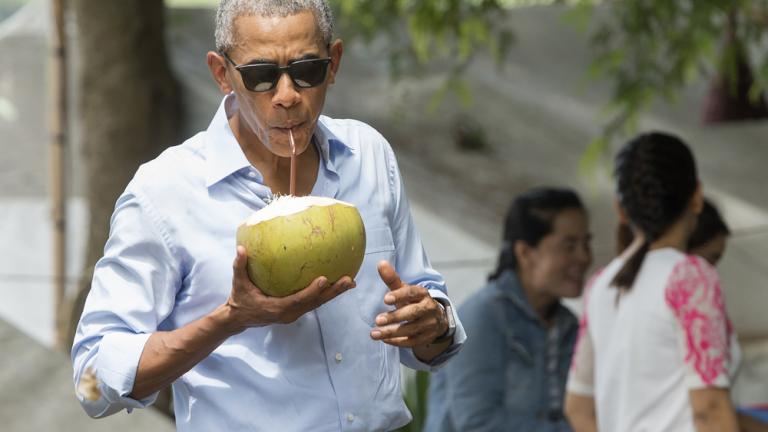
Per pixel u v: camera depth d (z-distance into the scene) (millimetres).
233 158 7434
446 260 26047
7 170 25250
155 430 11672
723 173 29438
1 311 22875
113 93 21344
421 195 27703
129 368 7055
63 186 23547
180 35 28828
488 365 13219
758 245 24391
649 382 10953
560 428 13250
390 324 7137
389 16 22312
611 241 27234
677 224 11227
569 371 13258
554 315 13891
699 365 10633
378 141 8148
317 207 6801
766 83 20391
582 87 27328
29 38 26500
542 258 13633
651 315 10938
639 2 19172
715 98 21203
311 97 7109
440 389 13727
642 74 19734
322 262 6695
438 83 32000
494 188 28328
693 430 10734
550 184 29078
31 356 12180
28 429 11305
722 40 21094
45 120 25938
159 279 7414
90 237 21469
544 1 32469
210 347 6992
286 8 7023
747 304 23719
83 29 21484
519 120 31156
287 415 7473
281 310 6695
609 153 28312
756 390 20250
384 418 7809
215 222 7387
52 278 21109
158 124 22031
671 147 11258
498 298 13461
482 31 20359
